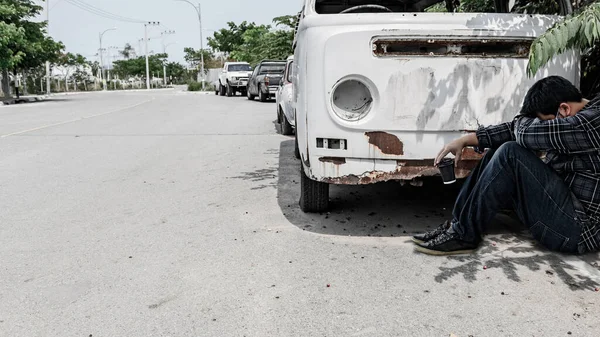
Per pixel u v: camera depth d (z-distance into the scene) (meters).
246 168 6.95
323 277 3.27
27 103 25.47
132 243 4.05
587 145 2.93
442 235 3.55
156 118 14.57
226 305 2.94
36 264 3.68
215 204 5.12
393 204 4.86
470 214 3.42
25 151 8.74
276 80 21.14
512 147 3.20
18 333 2.72
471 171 3.62
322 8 5.29
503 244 3.69
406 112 3.58
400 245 3.78
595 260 3.34
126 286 3.25
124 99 28.25
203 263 3.58
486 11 5.14
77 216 4.86
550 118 3.08
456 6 5.19
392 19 3.53
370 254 3.62
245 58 40.44
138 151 8.59
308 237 4.01
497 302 2.87
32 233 4.38
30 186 6.16
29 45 26.86
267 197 5.31
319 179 3.76
